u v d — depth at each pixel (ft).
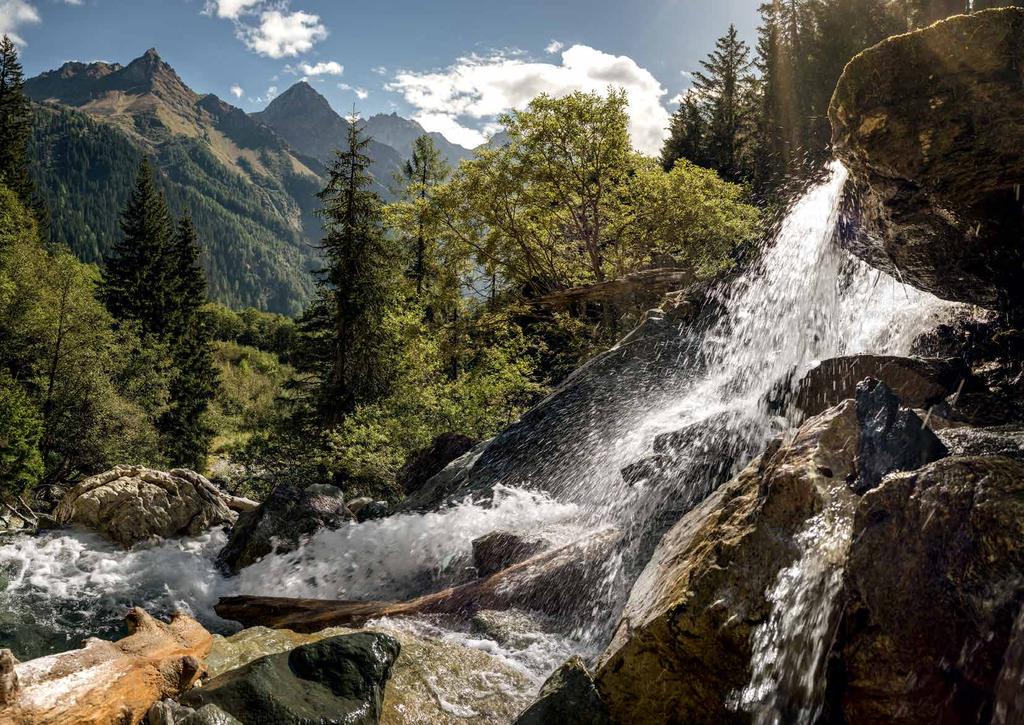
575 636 20.36
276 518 31.86
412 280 119.14
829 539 11.95
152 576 28.68
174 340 150.41
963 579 9.72
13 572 27.66
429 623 21.94
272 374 197.16
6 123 171.73
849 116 16.38
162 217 171.01
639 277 51.39
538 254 93.15
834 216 23.57
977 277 19.29
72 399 92.32
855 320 27.73
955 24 14.34
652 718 13.03
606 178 85.81
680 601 12.88
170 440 121.80
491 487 35.06
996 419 17.44
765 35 135.13
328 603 25.26
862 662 10.36
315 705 14.07
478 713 15.80
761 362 31.83
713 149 147.54
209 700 13.57
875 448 13.16
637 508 25.13
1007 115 14.23
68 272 100.01
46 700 12.63
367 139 94.22
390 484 55.31
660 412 33.91
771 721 11.68
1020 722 8.52
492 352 76.18
